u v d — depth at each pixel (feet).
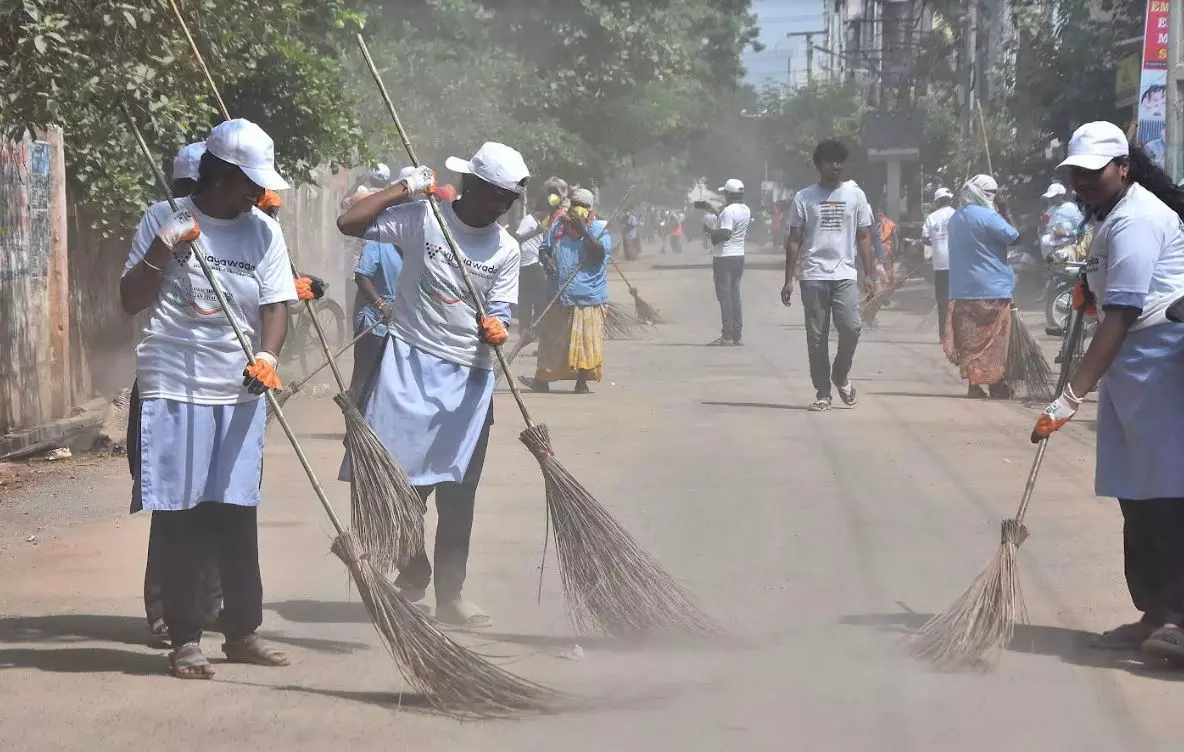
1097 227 24.30
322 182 86.84
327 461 43.29
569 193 60.75
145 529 34.42
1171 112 80.94
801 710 21.18
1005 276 56.59
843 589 28.37
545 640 25.36
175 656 23.00
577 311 59.72
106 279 56.18
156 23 35.88
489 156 25.86
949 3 162.50
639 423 50.88
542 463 25.21
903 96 189.37
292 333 66.08
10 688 22.24
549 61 121.19
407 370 26.32
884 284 109.91
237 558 23.65
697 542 32.27
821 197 53.47
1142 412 23.54
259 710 21.26
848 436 47.55
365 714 21.12
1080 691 22.03
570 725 20.63
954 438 47.06
